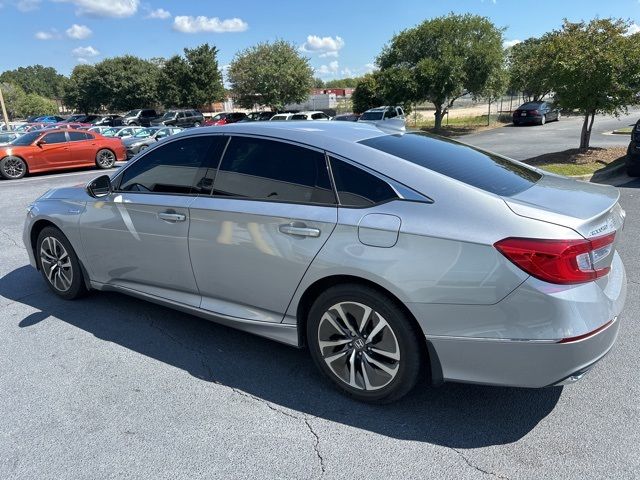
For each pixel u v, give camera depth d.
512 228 2.32
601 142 17.20
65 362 3.43
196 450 2.54
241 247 3.08
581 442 2.51
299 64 37.69
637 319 3.82
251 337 3.77
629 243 5.72
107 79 48.78
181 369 3.32
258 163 3.13
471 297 2.37
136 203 3.62
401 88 27.42
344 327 2.84
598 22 11.76
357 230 2.63
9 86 61.91
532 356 2.31
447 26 27.22
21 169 14.91
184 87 43.03
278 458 2.47
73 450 2.55
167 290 3.66
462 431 2.63
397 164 2.71
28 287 4.88
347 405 2.89
